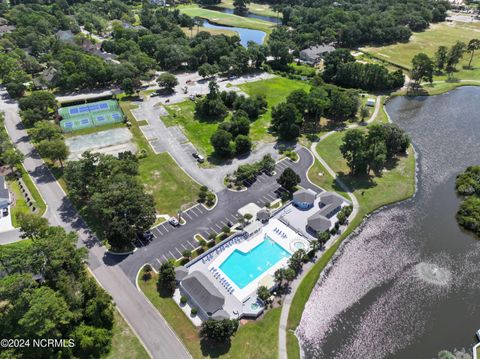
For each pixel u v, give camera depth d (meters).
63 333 74.12
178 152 138.50
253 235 102.50
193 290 83.69
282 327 80.56
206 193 114.94
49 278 80.50
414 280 92.56
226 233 102.94
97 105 166.75
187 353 74.62
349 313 84.50
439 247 102.38
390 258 98.69
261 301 85.00
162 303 84.12
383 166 133.88
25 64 194.62
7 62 181.50
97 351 73.94
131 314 81.62
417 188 124.12
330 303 86.62
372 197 118.50
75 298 76.25
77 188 109.44
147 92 183.88
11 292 68.56
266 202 115.31
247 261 95.62
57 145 121.75
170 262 88.38
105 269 92.00
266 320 81.75
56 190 118.12
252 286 89.00
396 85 193.88
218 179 124.81
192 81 197.25
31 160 132.12
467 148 146.12
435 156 141.12
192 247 99.12
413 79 195.62
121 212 99.38
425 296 88.56
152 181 122.81
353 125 158.38
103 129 151.62
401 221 110.81
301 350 76.62
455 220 111.75
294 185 118.69
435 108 176.50
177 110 167.75
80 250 84.69
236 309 83.06
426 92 190.62
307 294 88.19
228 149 133.62
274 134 151.12
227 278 90.88
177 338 77.25
